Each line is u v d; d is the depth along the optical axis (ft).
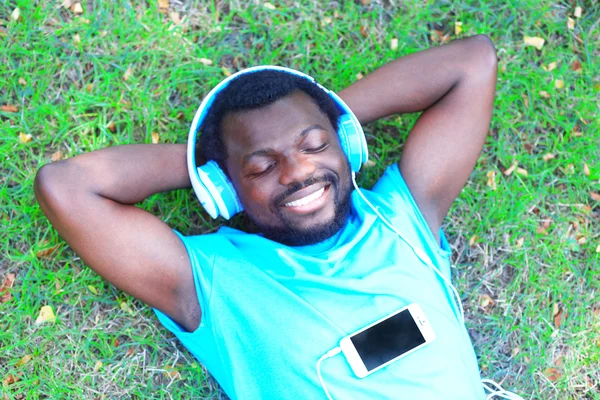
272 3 7.30
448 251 6.40
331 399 5.61
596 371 7.38
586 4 7.50
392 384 5.69
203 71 7.13
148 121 7.01
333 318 5.72
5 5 6.88
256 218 5.88
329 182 5.67
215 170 5.85
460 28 7.46
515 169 7.44
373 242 5.98
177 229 7.06
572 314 7.39
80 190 5.57
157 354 6.93
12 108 6.85
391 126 7.40
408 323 5.75
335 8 7.39
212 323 5.82
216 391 6.97
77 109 6.92
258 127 5.49
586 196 7.47
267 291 5.80
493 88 6.43
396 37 7.44
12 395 6.72
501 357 7.33
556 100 7.48
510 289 7.38
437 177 6.29
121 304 6.84
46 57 6.93
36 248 6.75
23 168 6.86
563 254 7.43
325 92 6.02
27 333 6.76
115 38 7.06
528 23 7.50
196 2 7.20
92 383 6.82
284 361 5.69
